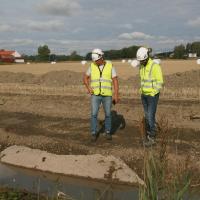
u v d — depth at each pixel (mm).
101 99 10789
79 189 8406
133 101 17719
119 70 39031
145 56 9961
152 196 4820
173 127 11750
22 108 16562
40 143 11344
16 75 31781
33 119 14273
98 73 10594
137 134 11367
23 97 20438
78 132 12031
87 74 10758
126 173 8812
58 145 11008
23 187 8484
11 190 7586
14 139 11922
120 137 11219
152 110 10078
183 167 5645
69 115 14562
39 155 10180
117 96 10688
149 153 5516
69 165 9500
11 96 21250
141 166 9242
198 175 7605
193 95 19641
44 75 30359
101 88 10609
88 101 17828
